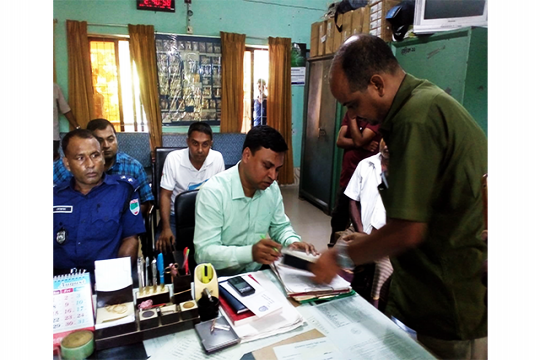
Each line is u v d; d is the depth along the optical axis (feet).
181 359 2.66
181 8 14.12
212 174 8.00
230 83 14.93
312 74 13.79
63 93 13.34
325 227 11.72
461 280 3.32
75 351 2.57
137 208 5.11
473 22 6.99
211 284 3.20
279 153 4.09
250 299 3.28
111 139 6.32
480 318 3.44
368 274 5.32
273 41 15.16
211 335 2.84
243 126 16.01
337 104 12.03
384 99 2.97
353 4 11.30
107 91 13.87
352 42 2.96
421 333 3.71
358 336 2.96
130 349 2.75
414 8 8.30
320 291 3.50
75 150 4.28
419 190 2.75
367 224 6.26
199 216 4.34
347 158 9.21
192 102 14.82
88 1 13.01
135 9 13.60
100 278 3.03
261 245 3.90
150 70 13.89
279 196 4.87
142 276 3.62
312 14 15.79
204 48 14.56
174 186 7.77
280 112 15.80
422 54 8.10
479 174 2.83
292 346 2.81
